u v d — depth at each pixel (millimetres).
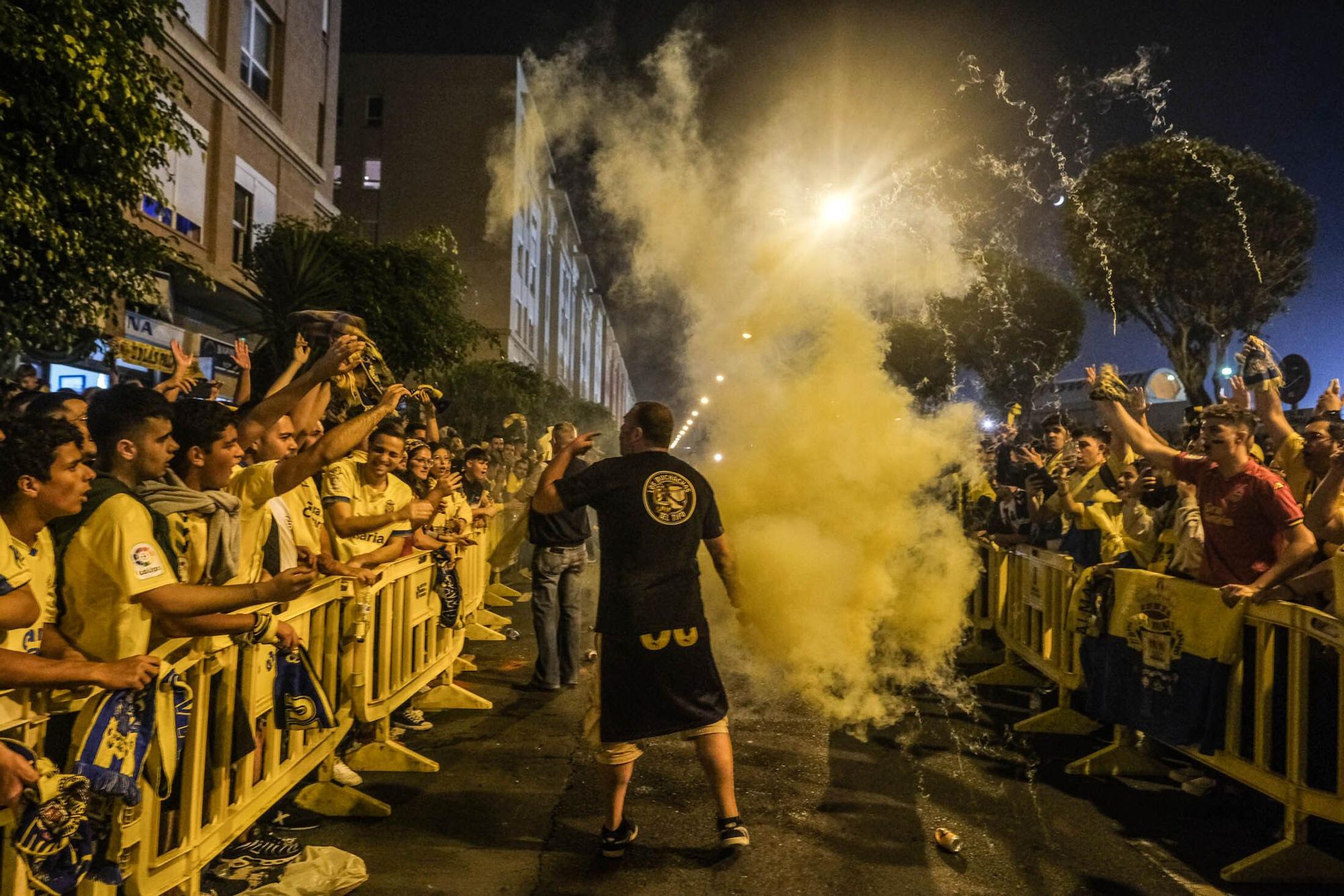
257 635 3369
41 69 6254
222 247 16719
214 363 12008
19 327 7062
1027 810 4488
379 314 13547
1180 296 17812
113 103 6754
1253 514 4332
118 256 7551
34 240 6840
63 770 2471
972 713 6188
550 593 6660
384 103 37781
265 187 18938
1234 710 4160
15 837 2217
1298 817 3744
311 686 3840
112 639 2588
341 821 4215
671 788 4723
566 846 3990
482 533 8711
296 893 3299
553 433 7461
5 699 2221
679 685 3797
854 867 3811
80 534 2598
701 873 3732
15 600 2221
